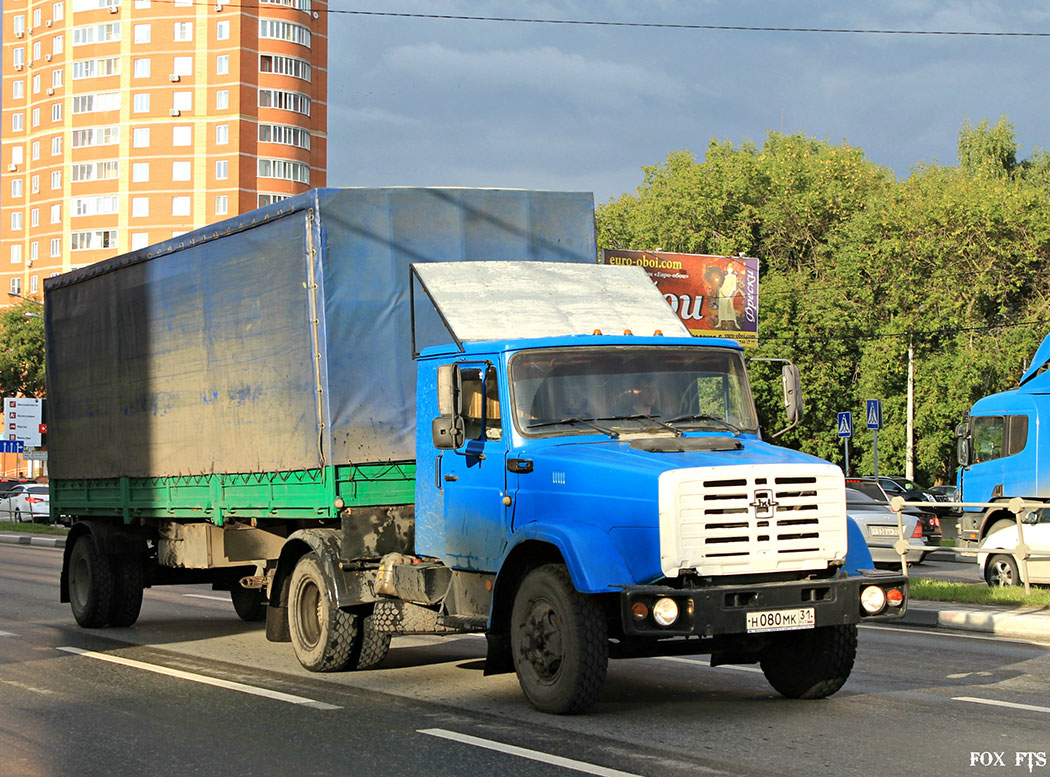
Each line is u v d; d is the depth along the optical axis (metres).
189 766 6.97
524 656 8.34
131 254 13.62
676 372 9.04
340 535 10.44
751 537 7.70
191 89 88.94
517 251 11.12
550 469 8.34
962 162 67.06
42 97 94.38
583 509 8.07
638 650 8.29
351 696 9.23
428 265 9.84
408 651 11.98
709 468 7.67
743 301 40.03
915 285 49.38
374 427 10.34
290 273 10.63
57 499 15.98
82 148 91.38
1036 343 46.56
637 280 10.29
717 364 9.18
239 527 12.30
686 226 61.31
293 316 10.61
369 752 7.21
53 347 16.03
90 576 14.02
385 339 10.47
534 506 8.45
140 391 13.64
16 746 7.55
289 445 10.72
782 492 7.82
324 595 10.16
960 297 48.53
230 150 87.81
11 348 76.62
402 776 6.62
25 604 17.11
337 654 10.18
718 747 7.23
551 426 8.70
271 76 88.88
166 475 13.10
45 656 11.68
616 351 9.00
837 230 59.94
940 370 46.69
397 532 10.38
